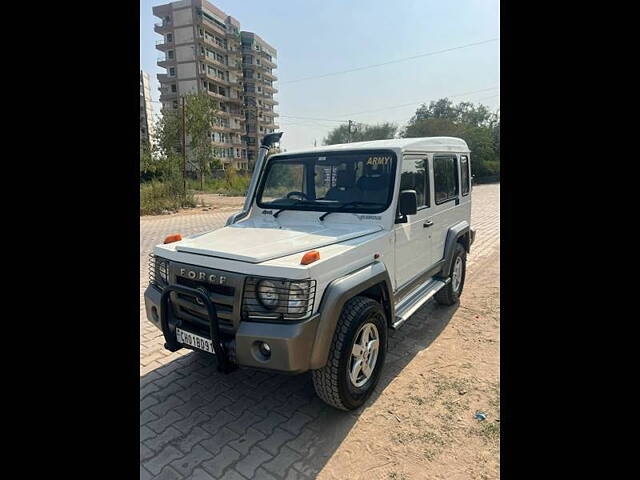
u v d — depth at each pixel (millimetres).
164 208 17141
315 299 2475
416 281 3910
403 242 3604
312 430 2732
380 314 3020
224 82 78312
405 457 2467
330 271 2625
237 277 2510
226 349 2576
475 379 3354
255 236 3195
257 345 2459
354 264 2875
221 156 73250
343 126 53500
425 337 4230
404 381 3342
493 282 6305
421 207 4008
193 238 3277
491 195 25969
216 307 2648
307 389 3252
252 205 4152
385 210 3395
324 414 2912
